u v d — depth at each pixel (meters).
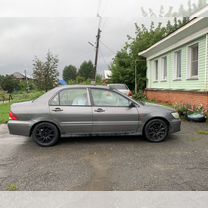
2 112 12.39
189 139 6.29
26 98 26.53
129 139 6.38
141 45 21.42
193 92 10.61
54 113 5.77
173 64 13.67
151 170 4.16
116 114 5.92
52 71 27.72
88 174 4.04
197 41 10.59
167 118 6.05
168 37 12.57
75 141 6.23
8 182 3.77
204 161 4.57
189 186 3.54
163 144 5.85
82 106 5.88
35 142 5.95
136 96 19.66
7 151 5.46
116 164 4.49
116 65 24.20
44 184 3.68
